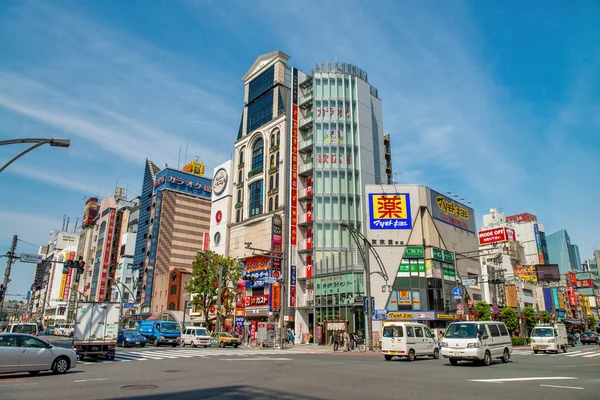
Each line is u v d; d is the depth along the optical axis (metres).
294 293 47.94
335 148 51.16
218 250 63.34
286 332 44.31
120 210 111.62
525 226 115.31
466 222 51.81
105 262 110.19
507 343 21.39
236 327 54.53
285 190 53.12
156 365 18.38
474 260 51.06
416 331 23.02
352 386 11.59
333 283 44.66
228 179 65.38
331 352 31.16
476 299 48.75
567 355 28.44
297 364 18.84
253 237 57.19
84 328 20.95
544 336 31.39
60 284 146.12
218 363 19.33
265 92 62.00
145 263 86.19
